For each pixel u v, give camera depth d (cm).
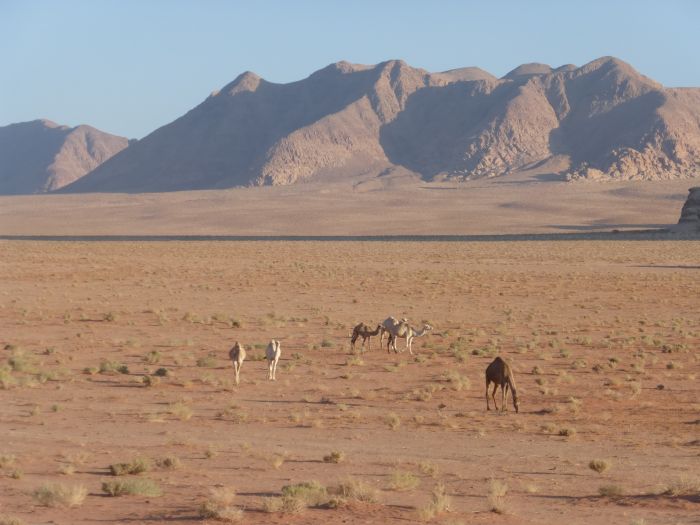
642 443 4522
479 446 4416
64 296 13962
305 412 5356
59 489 3017
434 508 2884
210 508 2794
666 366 7512
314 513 2864
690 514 2966
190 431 4744
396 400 5878
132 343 8625
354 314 12069
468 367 7469
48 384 6350
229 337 9538
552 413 5409
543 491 3391
